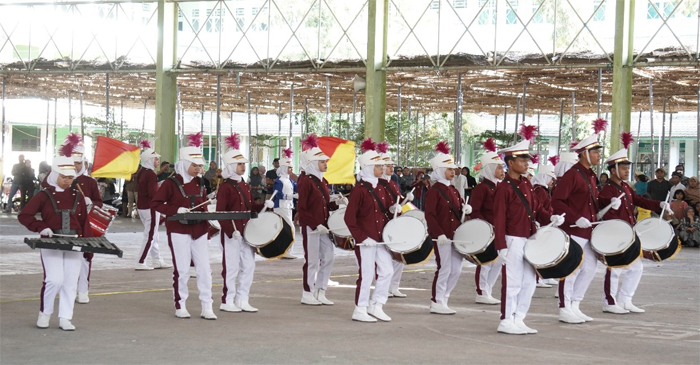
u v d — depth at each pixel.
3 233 22.14
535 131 9.33
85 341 8.28
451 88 37.03
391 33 27.59
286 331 9.09
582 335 9.15
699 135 31.00
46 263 8.88
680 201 23.19
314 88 38.53
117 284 13.14
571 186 10.37
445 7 26.72
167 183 10.16
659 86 34.28
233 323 9.63
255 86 38.28
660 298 12.57
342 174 17.41
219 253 18.95
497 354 7.88
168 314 10.24
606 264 10.20
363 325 9.65
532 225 9.27
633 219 11.05
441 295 10.83
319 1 28.05
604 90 36.38
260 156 53.12
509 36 28.84
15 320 9.49
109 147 14.82
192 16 34.78
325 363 7.31
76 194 9.13
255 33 33.47
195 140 10.37
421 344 8.38
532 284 9.27
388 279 10.12
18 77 36.62
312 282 11.50
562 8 27.81
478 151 51.75
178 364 7.21
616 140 23.50
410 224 10.03
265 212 10.75
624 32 23.62
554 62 25.30
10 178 35.44
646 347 8.40
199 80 36.28
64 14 31.44
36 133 51.31
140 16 35.44
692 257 19.95
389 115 43.47
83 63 30.81
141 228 25.30
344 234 11.22
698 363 7.57
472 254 10.39
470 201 11.35
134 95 44.03
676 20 30.36
